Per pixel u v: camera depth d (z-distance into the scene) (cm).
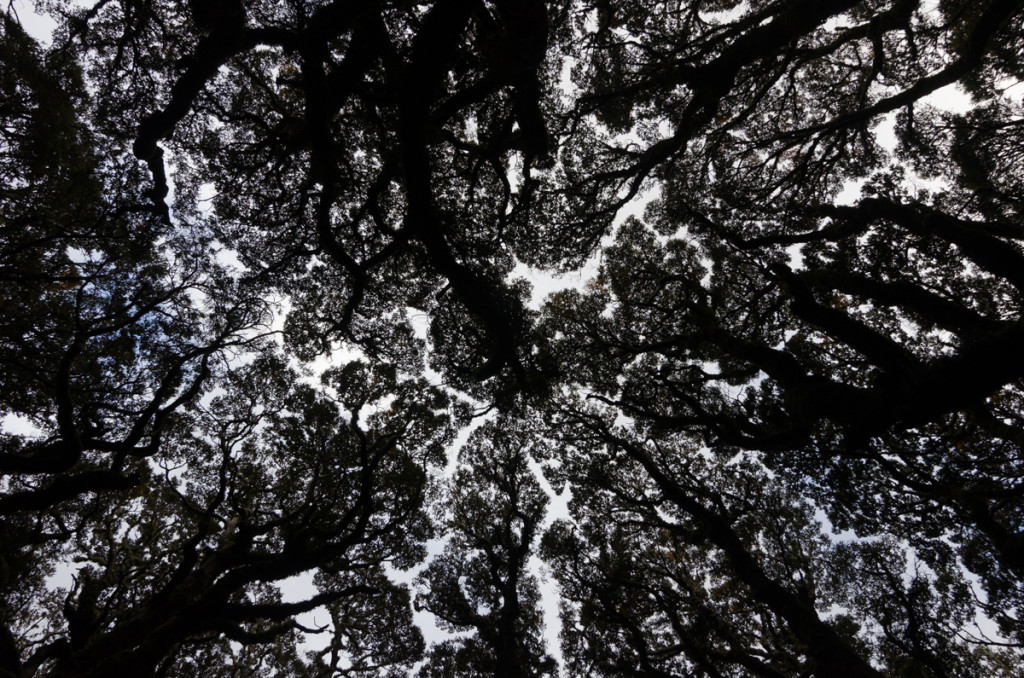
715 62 1361
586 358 1909
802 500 1794
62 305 1406
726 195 1794
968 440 1362
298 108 1350
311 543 1605
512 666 1741
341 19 1010
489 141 1372
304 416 1717
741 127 1792
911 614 1524
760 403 1457
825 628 1327
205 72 1048
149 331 1461
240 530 1470
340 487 1741
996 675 1597
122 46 1146
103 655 1084
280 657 2203
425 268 1505
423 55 1005
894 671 1602
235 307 1483
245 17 1058
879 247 1431
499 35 1085
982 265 1212
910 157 1655
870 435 1033
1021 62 1444
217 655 1939
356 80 1132
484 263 1554
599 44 1452
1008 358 798
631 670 1689
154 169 1141
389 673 2059
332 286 1617
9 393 1337
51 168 1213
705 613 1711
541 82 1419
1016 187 1448
